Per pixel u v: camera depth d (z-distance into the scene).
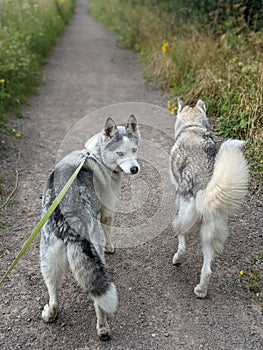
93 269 2.70
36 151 6.26
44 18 14.77
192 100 7.58
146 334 3.06
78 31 18.16
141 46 13.04
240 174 3.07
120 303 3.37
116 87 9.66
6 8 11.98
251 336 3.03
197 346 2.95
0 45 8.62
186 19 11.52
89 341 3.01
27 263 3.84
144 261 3.90
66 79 10.40
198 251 4.03
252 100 6.46
